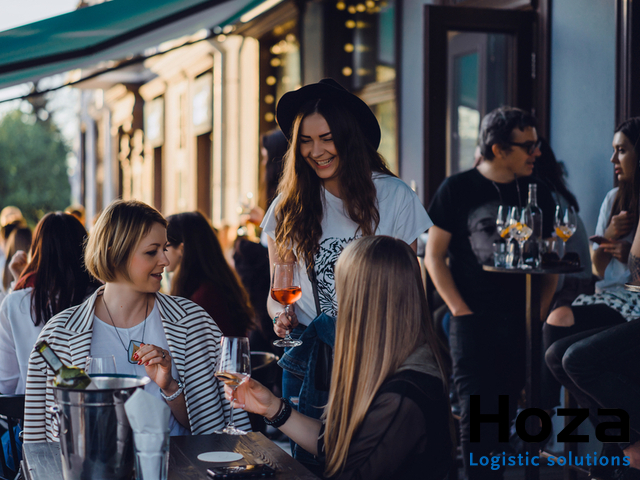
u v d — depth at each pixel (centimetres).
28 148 2083
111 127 1544
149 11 456
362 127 245
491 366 305
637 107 347
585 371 258
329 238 235
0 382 262
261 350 393
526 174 317
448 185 321
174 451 165
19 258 362
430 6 402
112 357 160
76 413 139
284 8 696
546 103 408
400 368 157
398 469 155
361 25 646
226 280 302
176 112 1113
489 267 283
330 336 212
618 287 321
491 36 425
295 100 241
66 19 421
